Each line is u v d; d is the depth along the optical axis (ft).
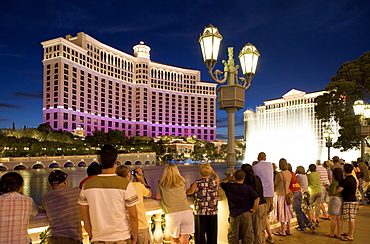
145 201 17.46
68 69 489.67
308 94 463.42
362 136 52.44
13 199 11.51
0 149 285.84
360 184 40.09
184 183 16.78
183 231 16.05
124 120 620.90
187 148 577.43
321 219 31.89
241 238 19.04
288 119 467.93
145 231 14.53
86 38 536.01
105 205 11.16
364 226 28.84
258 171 22.79
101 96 570.05
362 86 95.55
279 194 25.27
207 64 22.21
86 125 530.27
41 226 13.32
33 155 313.32
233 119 22.68
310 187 29.09
